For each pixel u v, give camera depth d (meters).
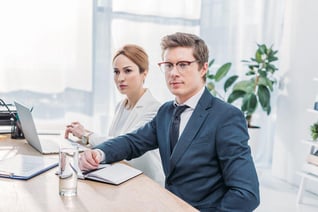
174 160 1.48
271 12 4.13
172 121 1.58
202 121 1.47
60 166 1.21
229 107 1.48
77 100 3.66
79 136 2.01
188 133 1.48
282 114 4.02
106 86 3.73
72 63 3.60
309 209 3.11
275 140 4.10
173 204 1.16
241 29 4.09
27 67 3.46
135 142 1.68
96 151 1.53
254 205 1.31
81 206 1.11
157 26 3.79
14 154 1.69
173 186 1.51
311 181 3.55
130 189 1.28
